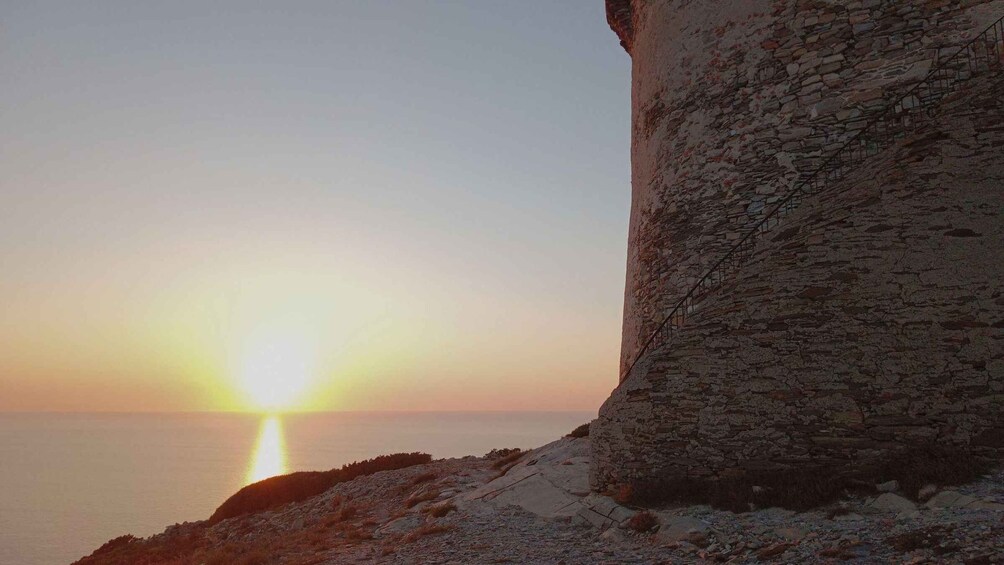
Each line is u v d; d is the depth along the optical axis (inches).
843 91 560.4
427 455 1109.7
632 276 745.6
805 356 430.9
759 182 587.5
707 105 641.6
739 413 443.2
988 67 484.1
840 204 437.7
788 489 402.6
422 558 426.0
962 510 329.1
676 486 449.4
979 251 404.8
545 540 435.8
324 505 866.1
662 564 341.1
